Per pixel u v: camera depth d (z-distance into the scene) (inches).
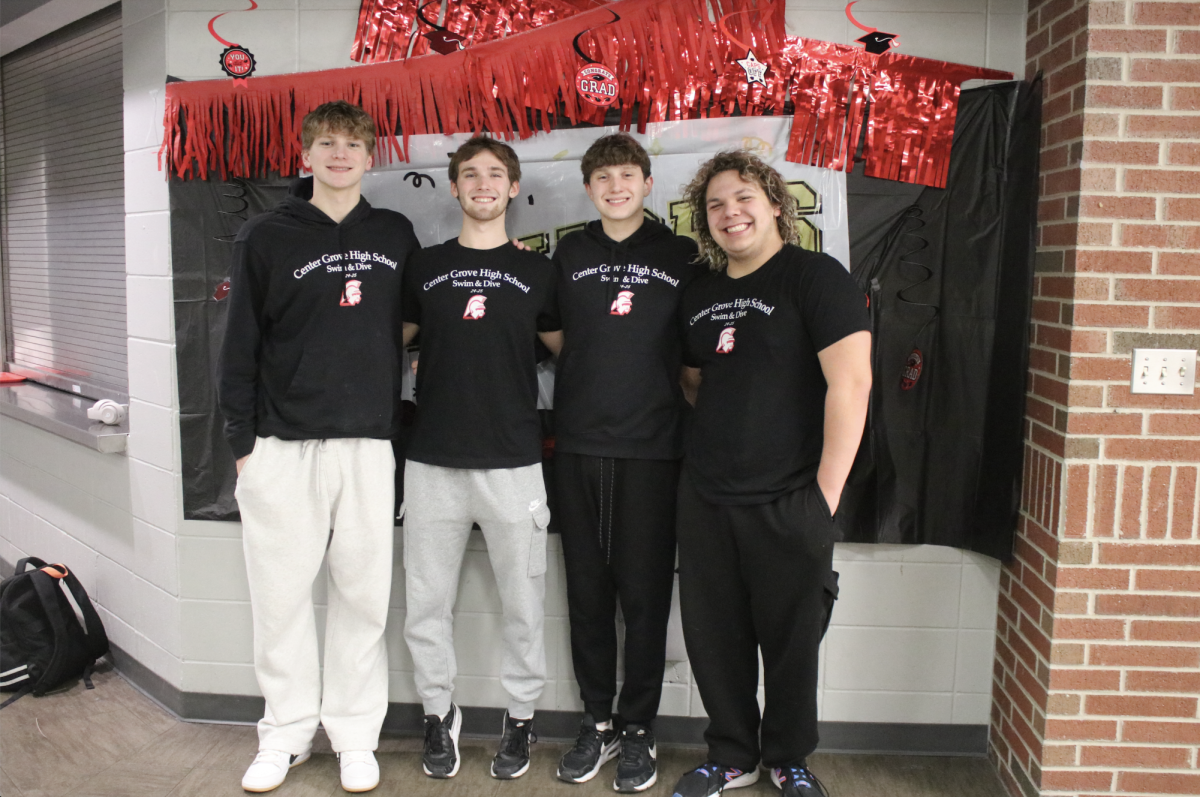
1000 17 81.5
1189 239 70.6
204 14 87.4
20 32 121.2
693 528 74.5
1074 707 73.9
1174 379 71.2
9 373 139.2
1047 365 76.0
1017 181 80.7
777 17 82.7
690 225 83.7
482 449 77.0
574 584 81.3
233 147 88.0
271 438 77.5
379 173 88.1
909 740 88.9
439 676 83.1
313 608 90.1
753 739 79.0
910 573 86.9
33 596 99.6
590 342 77.1
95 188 115.3
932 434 84.7
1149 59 69.7
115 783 81.4
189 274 90.0
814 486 70.1
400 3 86.0
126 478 99.7
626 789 80.4
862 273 84.3
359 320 76.7
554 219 87.0
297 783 81.9
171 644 95.3
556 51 85.1
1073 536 72.7
